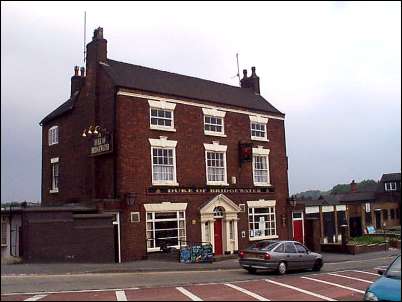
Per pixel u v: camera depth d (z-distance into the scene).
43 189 32.19
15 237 23.41
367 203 52.31
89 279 17.83
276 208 33.12
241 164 31.00
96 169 26.44
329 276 20.80
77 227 22.28
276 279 19.34
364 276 20.86
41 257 21.28
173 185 26.72
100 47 27.44
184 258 24.28
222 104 30.33
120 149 24.89
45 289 15.24
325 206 44.31
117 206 24.16
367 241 38.84
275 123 34.22
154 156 26.44
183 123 27.94
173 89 28.62
